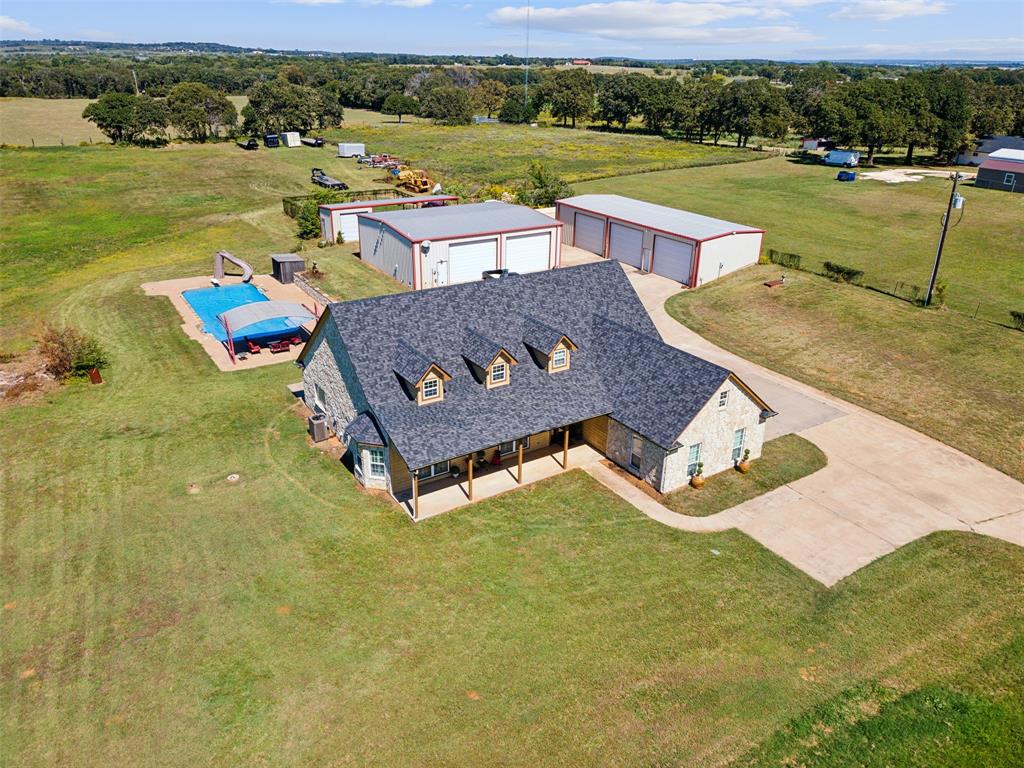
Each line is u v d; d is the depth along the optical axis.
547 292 34.91
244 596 23.42
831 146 128.75
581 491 29.77
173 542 25.98
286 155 118.06
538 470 31.38
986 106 136.38
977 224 76.00
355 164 112.25
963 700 19.81
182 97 130.88
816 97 167.50
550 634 22.05
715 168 112.62
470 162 114.62
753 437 31.64
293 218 78.19
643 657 21.20
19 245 67.75
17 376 39.38
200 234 72.06
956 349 44.03
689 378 29.92
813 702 19.77
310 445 32.97
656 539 26.62
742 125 132.38
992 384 39.50
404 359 29.39
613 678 20.45
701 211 82.31
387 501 28.80
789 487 30.09
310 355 33.97
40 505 28.16
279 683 20.14
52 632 21.86
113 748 18.12
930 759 18.09
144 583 23.95
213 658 20.95
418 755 18.03
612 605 23.28
